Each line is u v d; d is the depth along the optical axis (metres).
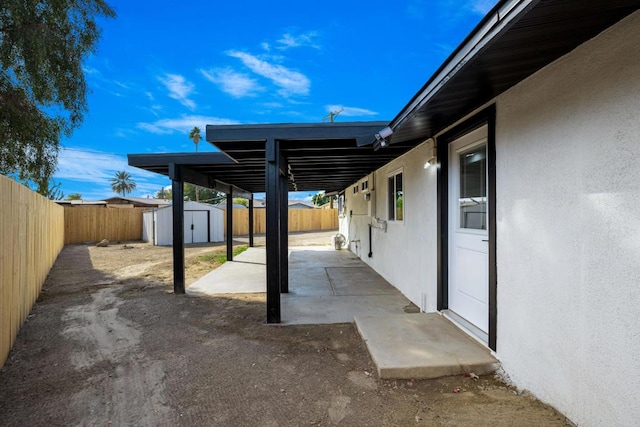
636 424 1.60
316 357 3.17
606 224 1.75
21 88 5.64
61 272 8.38
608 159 1.73
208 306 5.11
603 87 1.75
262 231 22.70
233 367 3.00
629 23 1.59
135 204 29.34
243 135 4.15
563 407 2.06
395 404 2.34
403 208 5.55
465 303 3.56
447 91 2.46
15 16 5.00
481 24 1.71
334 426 2.13
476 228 3.39
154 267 9.15
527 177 2.37
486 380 2.63
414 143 4.60
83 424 2.21
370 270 8.14
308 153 5.22
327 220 25.78
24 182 6.37
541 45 1.83
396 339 3.20
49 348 3.52
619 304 1.68
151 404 2.44
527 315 2.38
